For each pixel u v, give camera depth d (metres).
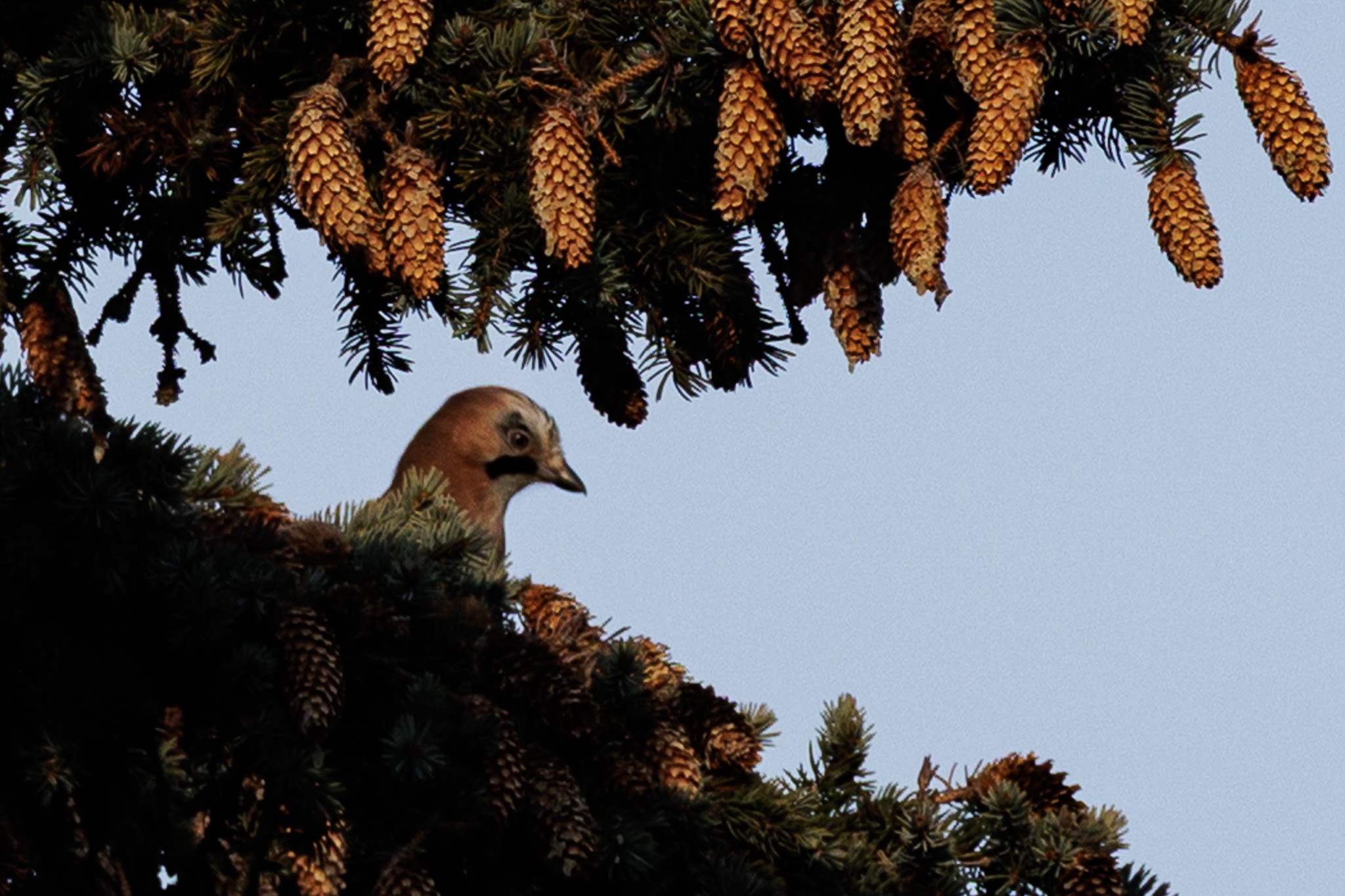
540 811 8.68
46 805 8.24
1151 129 10.88
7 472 8.32
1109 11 10.38
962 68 10.48
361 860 8.48
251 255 12.34
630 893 9.09
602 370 12.38
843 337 11.33
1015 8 10.46
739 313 11.88
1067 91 11.05
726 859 9.45
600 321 11.90
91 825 8.70
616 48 11.58
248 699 8.48
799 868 9.86
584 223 10.62
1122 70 10.84
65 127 11.83
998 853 9.92
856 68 9.87
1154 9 10.73
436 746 8.36
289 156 10.77
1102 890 9.69
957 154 11.09
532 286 11.79
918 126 10.67
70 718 8.30
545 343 11.84
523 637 9.31
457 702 8.80
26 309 12.23
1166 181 10.79
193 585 8.38
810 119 10.80
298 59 11.53
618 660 9.53
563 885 9.08
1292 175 10.74
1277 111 10.72
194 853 8.84
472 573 10.12
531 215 11.27
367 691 8.89
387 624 8.79
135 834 8.68
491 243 11.30
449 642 9.11
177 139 11.69
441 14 11.66
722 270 11.59
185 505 8.84
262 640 8.61
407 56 10.95
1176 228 10.76
